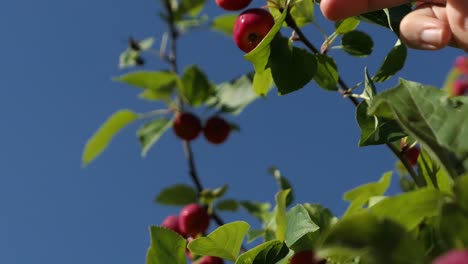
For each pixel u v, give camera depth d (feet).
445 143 0.72
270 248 0.97
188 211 2.10
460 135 0.72
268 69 1.37
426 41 1.01
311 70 1.27
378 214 0.64
